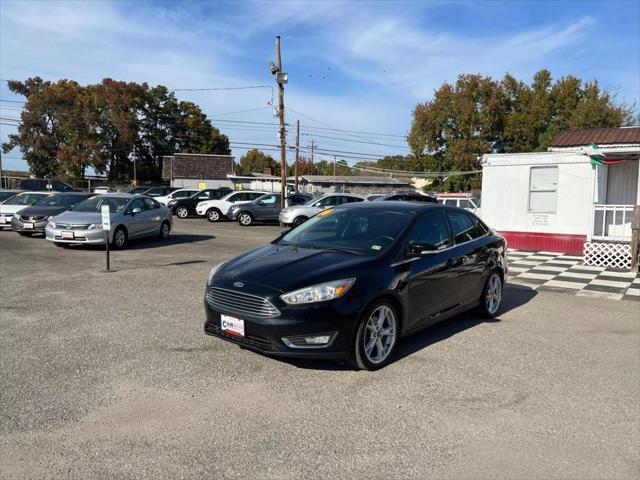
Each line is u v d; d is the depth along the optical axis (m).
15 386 4.00
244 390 4.01
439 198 24.84
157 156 71.94
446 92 51.41
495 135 50.81
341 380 4.27
